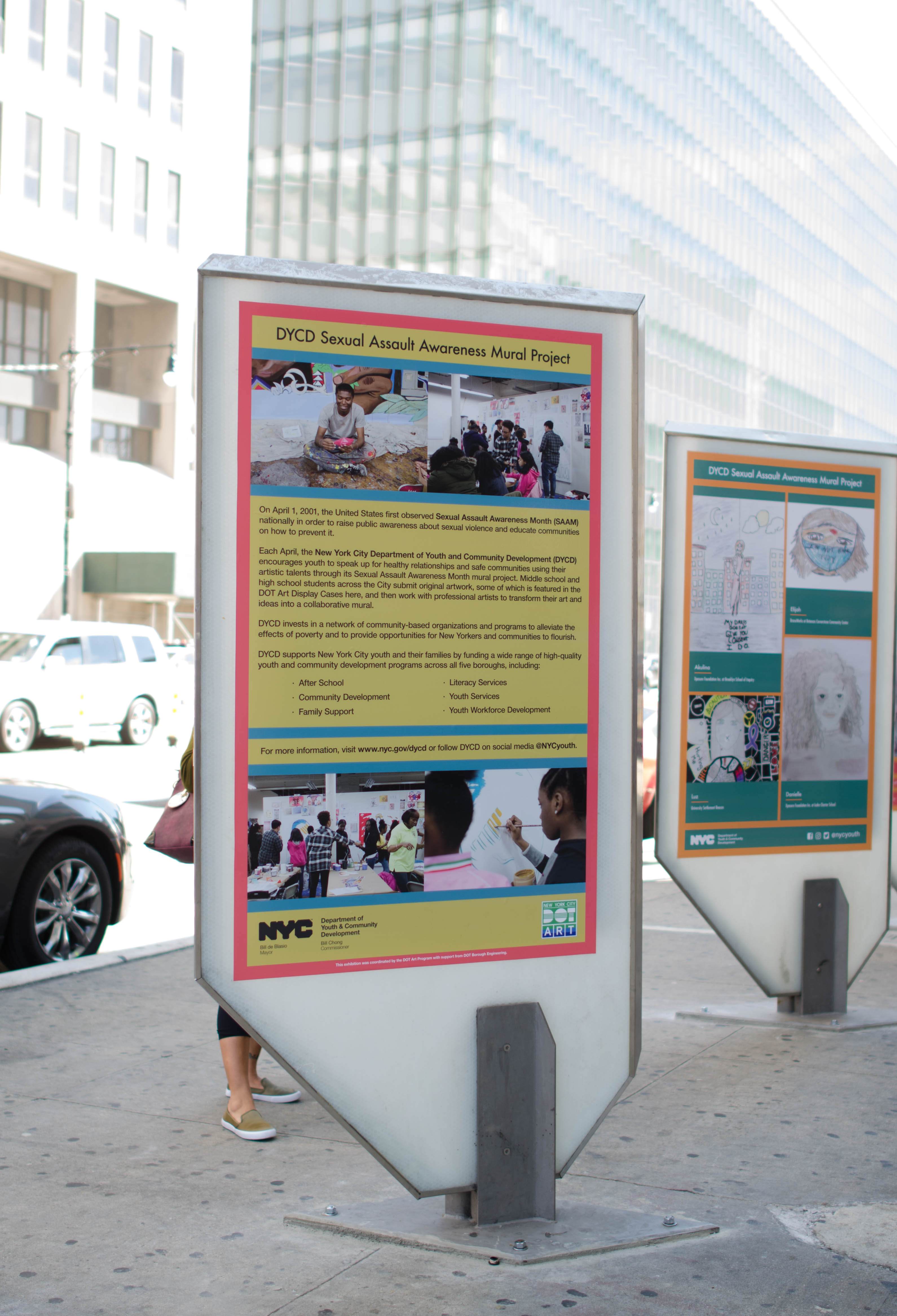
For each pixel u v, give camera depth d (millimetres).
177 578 47969
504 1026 3848
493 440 3846
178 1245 3707
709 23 75250
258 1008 3660
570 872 3941
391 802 3770
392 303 3746
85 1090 5176
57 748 24531
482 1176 3793
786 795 6457
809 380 90125
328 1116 4969
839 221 94625
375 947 3756
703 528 6285
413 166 63688
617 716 3998
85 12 52094
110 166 53688
